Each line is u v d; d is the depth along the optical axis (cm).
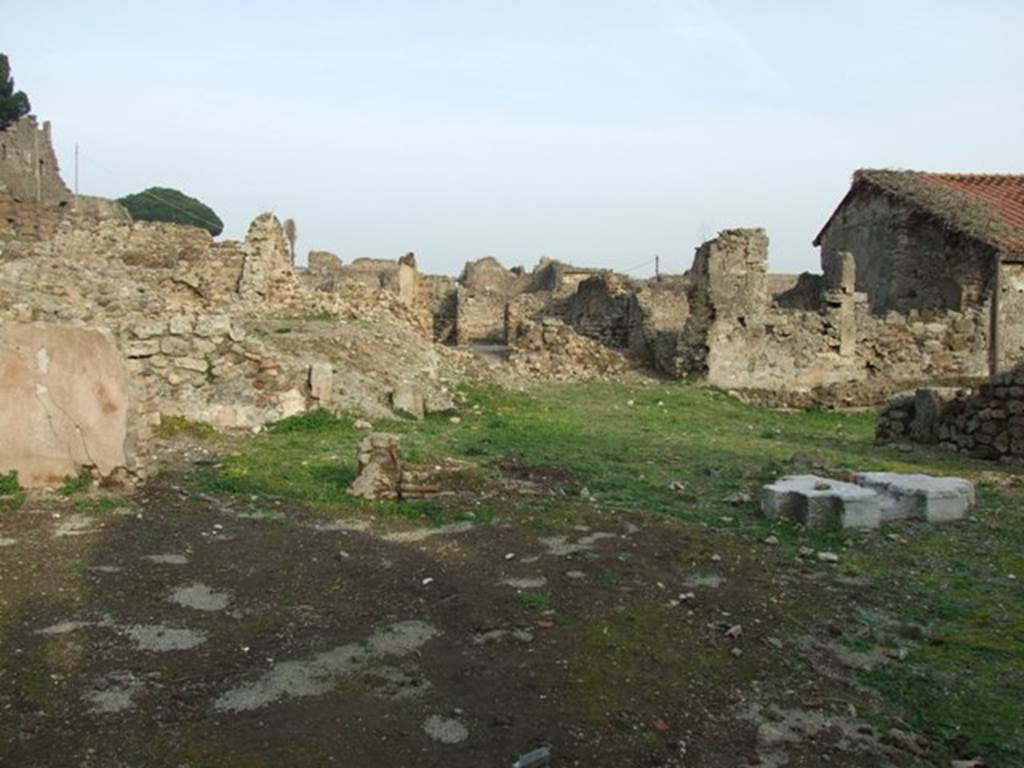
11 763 354
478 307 3697
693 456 1134
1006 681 470
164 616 507
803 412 1967
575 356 2270
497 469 955
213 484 812
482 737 392
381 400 1341
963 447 1245
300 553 626
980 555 691
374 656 468
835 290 2166
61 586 541
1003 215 2325
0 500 725
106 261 1912
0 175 3591
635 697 434
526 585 580
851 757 395
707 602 568
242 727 391
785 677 470
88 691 416
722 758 388
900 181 2491
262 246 2022
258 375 1184
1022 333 2167
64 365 775
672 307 3050
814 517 764
